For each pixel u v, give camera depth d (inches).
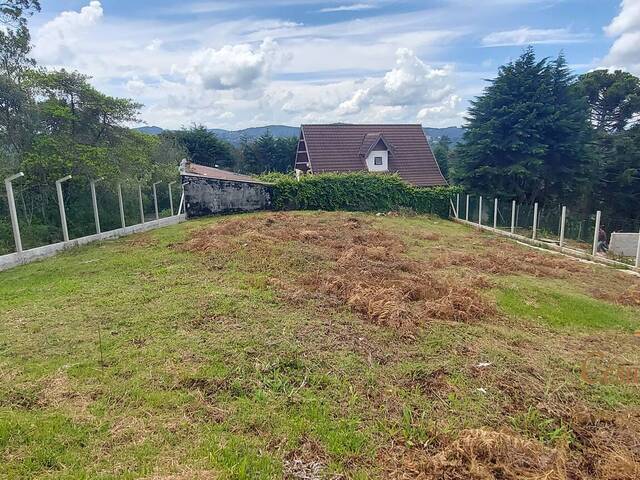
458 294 248.7
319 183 781.9
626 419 130.7
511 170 807.7
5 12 431.5
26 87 440.5
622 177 914.1
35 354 165.3
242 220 539.2
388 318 204.7
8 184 344.5
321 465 107.0
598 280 334.0
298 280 271.7
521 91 837.2
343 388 143.3
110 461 105.3
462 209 776.9
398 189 817.5
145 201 638.5
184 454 108.3
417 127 1106.1
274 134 1935.3
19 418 121.6
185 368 152.3
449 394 141.4
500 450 109.2
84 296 240.7
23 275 305.4
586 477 105.4
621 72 1152.2
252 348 168.7
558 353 183.2
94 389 138.9
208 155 1504.7
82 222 467.8
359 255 346.6
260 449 111.6
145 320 200.4
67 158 442.9
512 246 474.6
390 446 114.9
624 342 203.0
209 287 253.3
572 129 816.3
